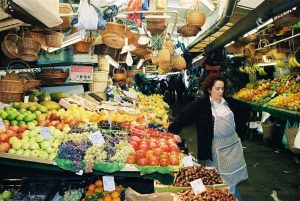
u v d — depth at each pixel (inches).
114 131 166.7
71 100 207.2
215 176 132.9
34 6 95.6
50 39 160.9
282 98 363.6
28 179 150.2
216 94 154.0
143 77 942.4
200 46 595.5
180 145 202.1
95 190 141.9
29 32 154.7
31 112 165.9
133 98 335.0
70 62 242.1
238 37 328.2
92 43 205.9
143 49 242.1
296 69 435.5
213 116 152.9
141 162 130.2
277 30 302.2
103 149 135.7
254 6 261.9
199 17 203.3
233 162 153.8
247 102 451.2
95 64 292.7
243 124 161.8
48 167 130.2
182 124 160.9
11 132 137.5
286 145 304.2
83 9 137.2
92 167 128.1
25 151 130.2
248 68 479.5
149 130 173.6
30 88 196.1
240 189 227.0
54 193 146.2
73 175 159.0
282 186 231.5
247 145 367.6
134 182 160.9
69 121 165.9
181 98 868.6
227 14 243.1
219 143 153.2
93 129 152.8
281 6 193.0
